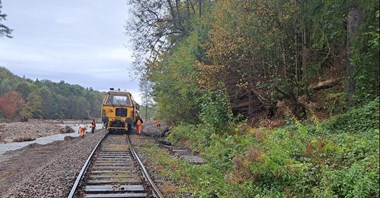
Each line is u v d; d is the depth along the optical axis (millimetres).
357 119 11430
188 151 18516
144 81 34219
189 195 9609
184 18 35531
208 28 20062
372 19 11547
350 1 12305
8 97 119938
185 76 22422
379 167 7422
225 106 17375
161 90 28312
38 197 9602
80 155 18094
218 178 10789
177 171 12453
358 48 11766
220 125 17000
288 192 8383
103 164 14602
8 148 37562
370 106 11375
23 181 13422
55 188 10531
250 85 16953
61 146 31625
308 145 9617
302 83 15148
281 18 15023
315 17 13641
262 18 15414
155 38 36031
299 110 15391
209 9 23562
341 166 8430
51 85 175750
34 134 58594
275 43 15906
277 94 16188
